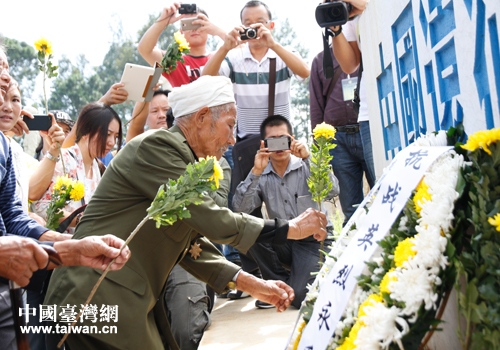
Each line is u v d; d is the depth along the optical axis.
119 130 3.38
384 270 1.20
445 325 1.28
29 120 2.99
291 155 3.65
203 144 2.18
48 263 1.64
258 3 4.08
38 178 2.99
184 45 3.21
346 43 2.83
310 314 1.49
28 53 26.94
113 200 2.05
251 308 3.47
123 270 1.97
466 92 1.35
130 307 1.93
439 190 1.14
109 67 33.41
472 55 1.29
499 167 1.07
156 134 2.07
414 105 1.86
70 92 28.67
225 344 2.62
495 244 1.02
